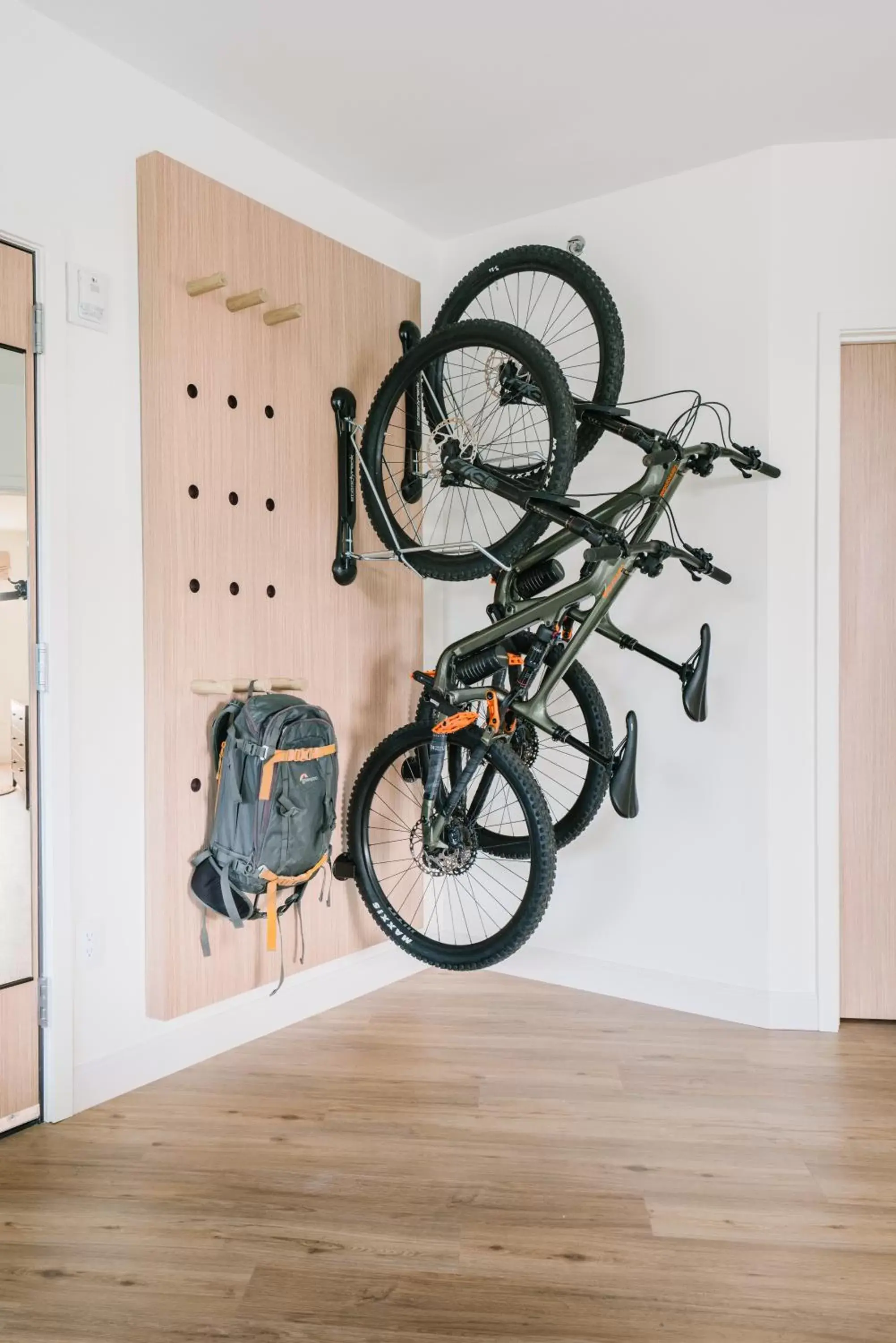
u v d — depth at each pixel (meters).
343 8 2.08
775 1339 1.46
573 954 3.08
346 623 2.87
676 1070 2.45
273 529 2.62
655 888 2.92
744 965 2.78
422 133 2.63
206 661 2.42
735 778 2.79
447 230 3.27
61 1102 2.16
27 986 2.12
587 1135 2.11
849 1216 1.80
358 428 2.81
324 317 2.78
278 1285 1.59
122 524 2.30
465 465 2.47
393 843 3.06
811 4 2.07
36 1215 1.78
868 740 2.79
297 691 2.68
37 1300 1.55
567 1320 1.50
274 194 2.71
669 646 2.88
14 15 2.07
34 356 2.13
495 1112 2.21
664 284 2.89
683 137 2.65
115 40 2.21
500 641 2.50
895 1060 2.53
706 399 2.82
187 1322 1.50
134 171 2.32
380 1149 2.04
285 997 2.74
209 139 2.52
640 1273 1.62
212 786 2.43
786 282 2.70
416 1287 1.58
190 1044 2.47
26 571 2.12
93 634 2.24
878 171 2.66
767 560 2.72
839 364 2.70
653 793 2.92
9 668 2.10
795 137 2.66
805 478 2.71
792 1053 2.56
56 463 2.14
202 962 2.43
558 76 2.36
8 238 2.07
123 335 2.30
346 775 2.87
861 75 2.35
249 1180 1.91
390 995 3.01
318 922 2.81
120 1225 1.75
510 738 2.49
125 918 2.33
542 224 3.13
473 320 2.59
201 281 2.33
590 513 2.40
